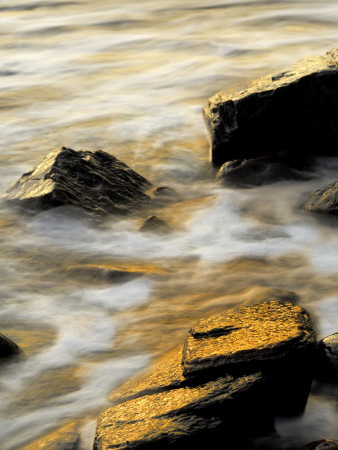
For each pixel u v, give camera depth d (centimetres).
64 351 413
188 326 437
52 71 1321
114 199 649
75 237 595
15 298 488
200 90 1127
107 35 1622
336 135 725
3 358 398
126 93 1129
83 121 974
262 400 325
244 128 725
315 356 358
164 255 557
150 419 317
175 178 750
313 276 504
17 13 1917
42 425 345
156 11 1839
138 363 395
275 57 1316
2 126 962
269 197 670
